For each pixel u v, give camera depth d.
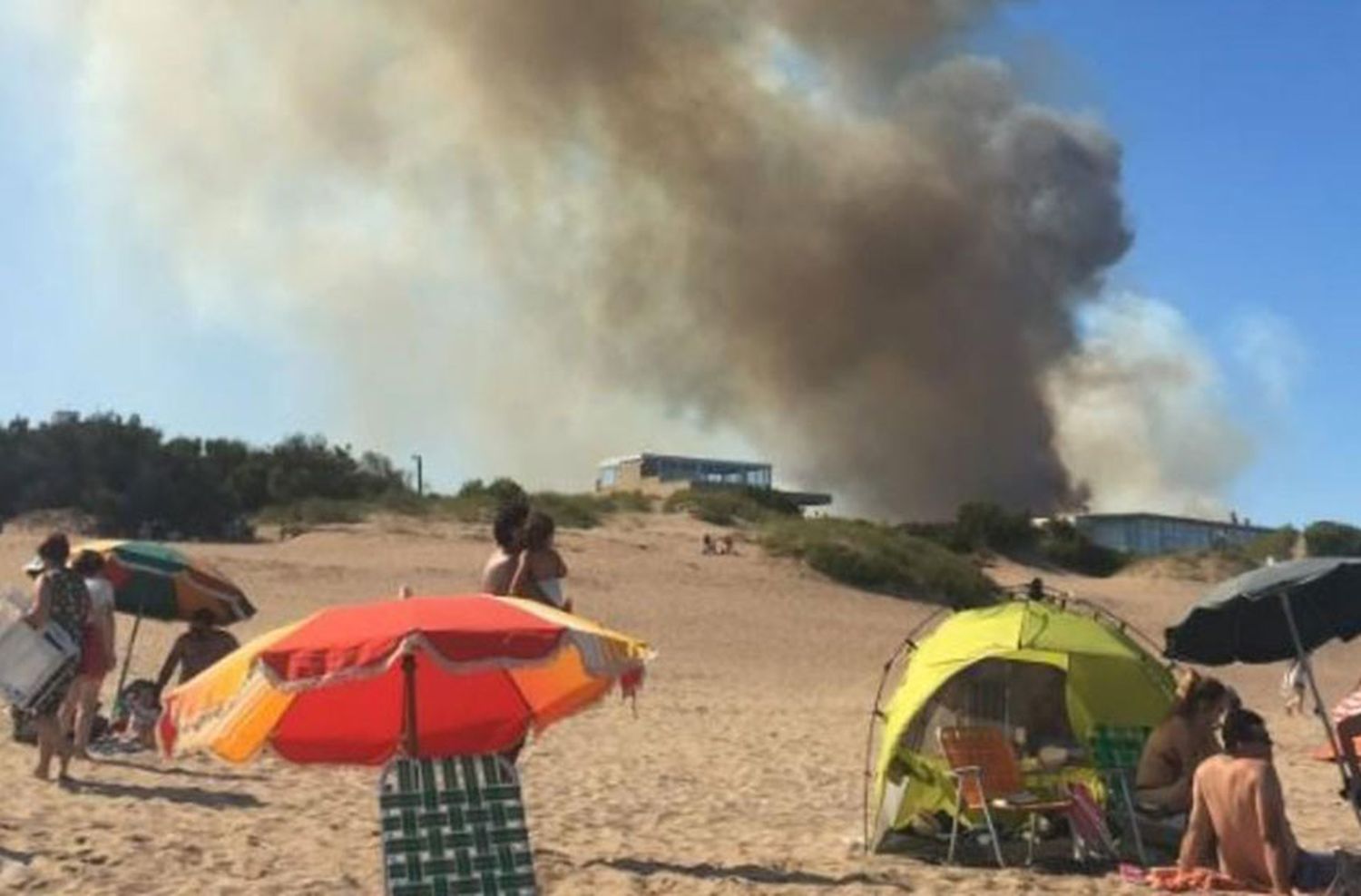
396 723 7.72
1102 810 9.34
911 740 10.20
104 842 8.95
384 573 37.91
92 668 11.83
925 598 44.44
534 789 12.29
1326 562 9.05
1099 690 9.74
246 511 62.38
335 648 6.29
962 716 10.15
